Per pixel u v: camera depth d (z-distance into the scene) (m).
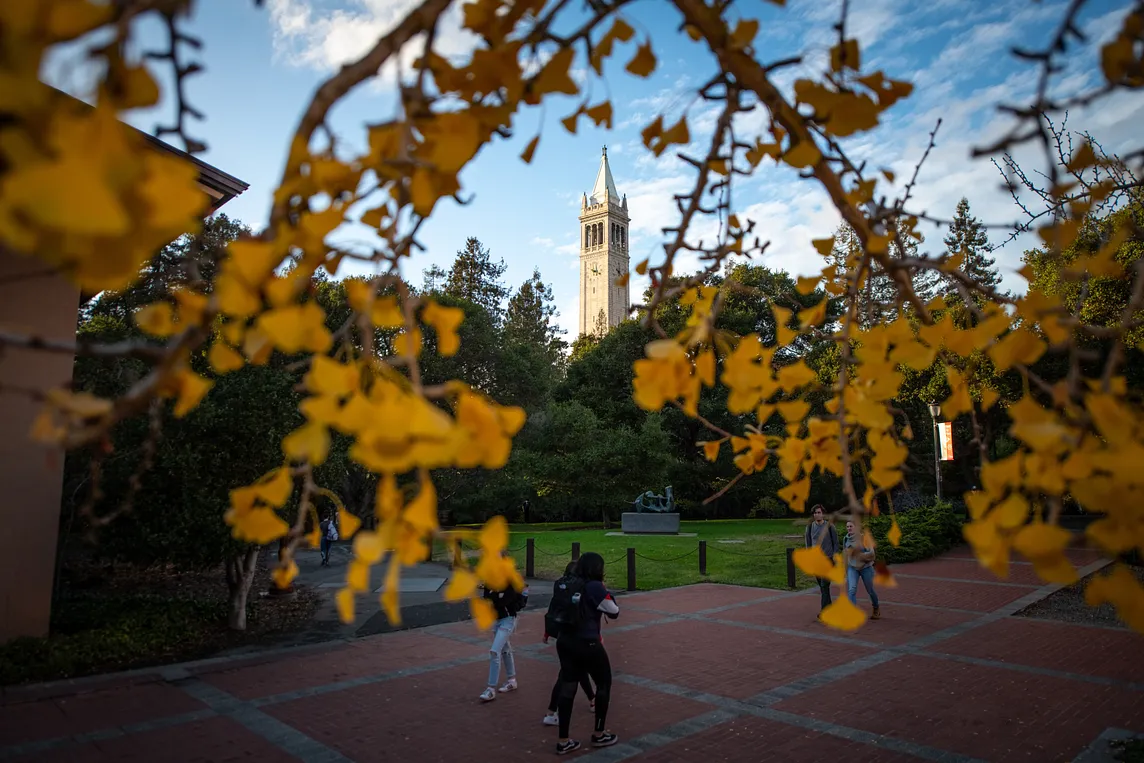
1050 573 0.76
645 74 0.98
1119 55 0.81
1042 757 4.48
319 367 0.64
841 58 0.97
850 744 4.73
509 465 23.89
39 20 0.49
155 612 8.08
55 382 6.64
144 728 5.07
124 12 0.53
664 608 10.01
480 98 0.97
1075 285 9.52
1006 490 0.84
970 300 1.12
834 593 11.12
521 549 17.23
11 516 6.50
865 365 1.12
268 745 4.77
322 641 8.00
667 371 0.88
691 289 1.45
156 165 0.48
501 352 25.11
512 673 6.08
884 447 1.10
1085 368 7.78
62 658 6.34
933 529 16.03
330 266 0.87
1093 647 7.43
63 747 4.70
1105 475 0.77
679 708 5.51
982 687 5.99
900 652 7.29
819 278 1.31
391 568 0.66
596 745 4.73
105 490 7.15
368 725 5.16
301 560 16.52
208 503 7.17
